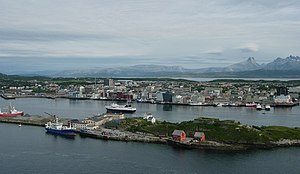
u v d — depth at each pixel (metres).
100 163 173.75
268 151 194.75
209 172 160.62
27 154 190.38
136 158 182.38
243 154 188.75
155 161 177.12
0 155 187.75
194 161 176.75
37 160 178.75
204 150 197.25
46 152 194.75
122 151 196.62
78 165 170.50
